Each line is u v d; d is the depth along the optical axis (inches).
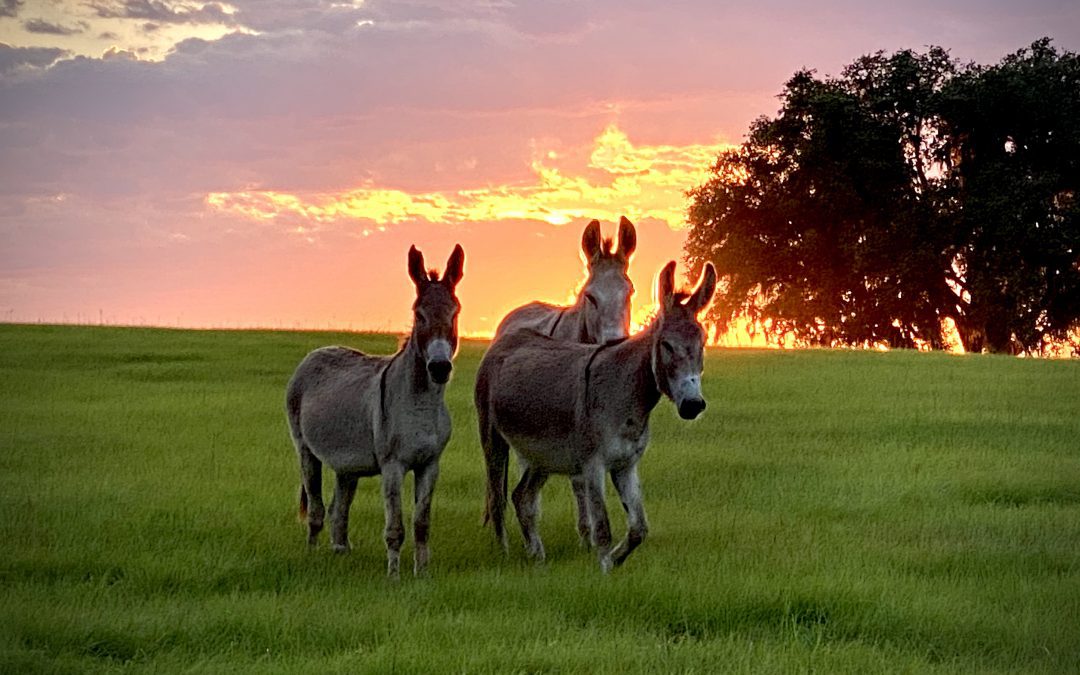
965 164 1988.2
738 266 1923.0
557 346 448.8
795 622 349.7
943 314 1913.1
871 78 1993.1
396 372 408.2
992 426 790.5
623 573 391.9
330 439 434.3
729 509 534.9
